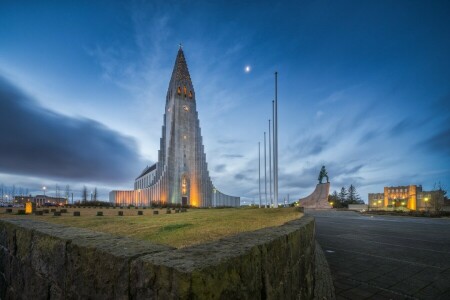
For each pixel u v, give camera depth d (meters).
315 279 7.01
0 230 4.61
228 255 1.93
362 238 15.05
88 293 2.31
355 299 5.85
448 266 8.63
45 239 3.10
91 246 2.34
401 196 90.31
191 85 119.31
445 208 50.88
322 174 66.38
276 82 29.30
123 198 116.06
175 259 1.79
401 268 8.37
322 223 25.72
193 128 114.50
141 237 7.13
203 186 111.75
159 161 114.38
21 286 3.63
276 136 28.58
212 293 1.62
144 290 1.76
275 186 27.94
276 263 2.74
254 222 9.80
